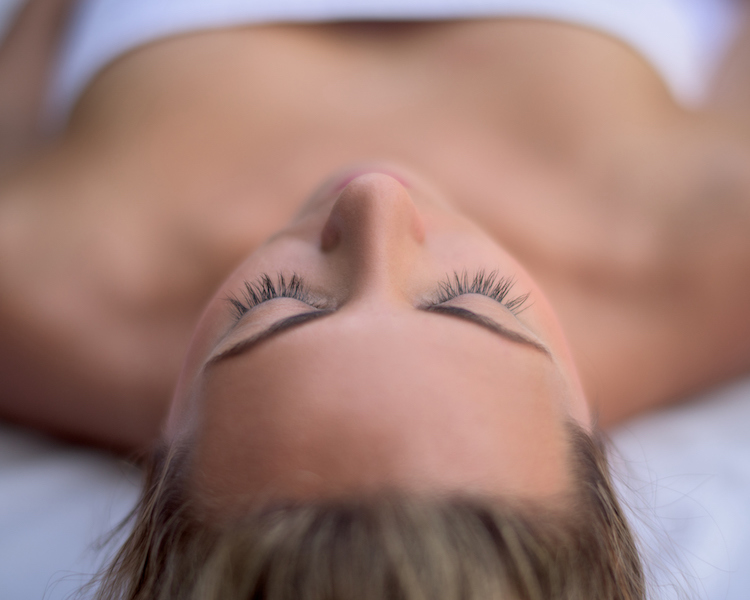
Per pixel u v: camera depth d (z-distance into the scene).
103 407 1.15
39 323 1.15
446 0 1.33
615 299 1.20
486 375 0.57
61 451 1.17
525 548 0.52
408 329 0.57
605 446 0.86
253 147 1.26
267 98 1.29
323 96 1.32
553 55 1.30
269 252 0.75
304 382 0.54
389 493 0.50
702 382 1.24
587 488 0.61
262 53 1.31
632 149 1.27
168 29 1.29
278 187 1.24
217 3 1.31
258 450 0.54
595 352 1.15
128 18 1.30
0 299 1.15
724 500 0.98
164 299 1.17
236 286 0.72
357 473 0.50
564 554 0.55
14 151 1.50
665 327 1.18
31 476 1.08
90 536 0.95
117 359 1.15
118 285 1.18
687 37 1.47
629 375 1.17
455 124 1.31
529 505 0.54
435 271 0.69
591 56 1.31
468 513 0.50
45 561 0.91
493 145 1.30
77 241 1.20
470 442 0.53
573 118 1.28
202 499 0.57
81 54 1.36
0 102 1.54
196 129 1.26
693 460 1.05
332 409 0.52
